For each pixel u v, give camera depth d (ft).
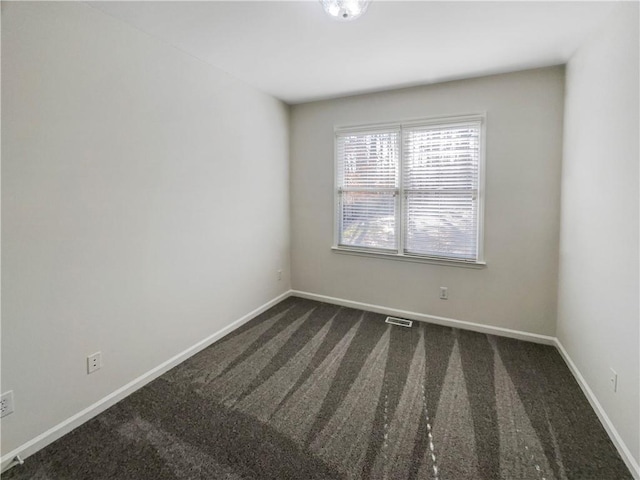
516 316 9.48
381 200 11.10
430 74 9.08
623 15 5.38
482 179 9.46
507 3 5.72
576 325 7.44
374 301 11.55
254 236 10.80
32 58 5.05
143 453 5.37
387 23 6.41
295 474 4.98
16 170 4.95
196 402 6.68
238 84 9.61
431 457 5.27
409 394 6.92
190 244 8.32
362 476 4.94
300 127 12.17
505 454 5.32
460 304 10.20
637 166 4.94
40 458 5.25
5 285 4.94
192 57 7.98
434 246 10.43
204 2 5.71
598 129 6.31
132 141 6.69
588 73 6.82
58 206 5.52
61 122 5.47
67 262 5.71
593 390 6.44
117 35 6.27
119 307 6.66
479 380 7.41
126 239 6.72
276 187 11.83
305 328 10.21
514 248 9.30
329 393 6.97
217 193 9.11
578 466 5.07
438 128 9.93
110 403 6.54
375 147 11.01
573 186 7.65
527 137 8.85
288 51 7.69
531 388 7.09
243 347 9.00
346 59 8.13
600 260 6.18
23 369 5.21
